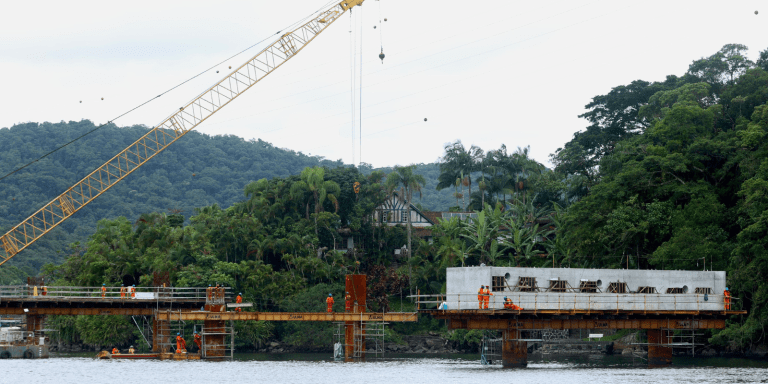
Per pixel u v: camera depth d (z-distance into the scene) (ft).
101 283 414.82
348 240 513.04
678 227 307.78
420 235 539.70
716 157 336.29
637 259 325.01
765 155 310.86
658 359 257.34
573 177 487.61
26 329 331.57
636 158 375.66
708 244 292.40
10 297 285.64
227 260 437.99
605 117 499.10
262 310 408.87
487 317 225.15
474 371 241.76
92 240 468.75
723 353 306.55
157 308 297.74
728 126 378.73
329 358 334.44
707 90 398.21
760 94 364.79
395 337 427.33
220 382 219.41
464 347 421.18
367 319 279.90
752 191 284.00
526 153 600.80
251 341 397.80
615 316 234.58
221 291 301.84
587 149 496.23
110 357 307.99
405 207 557.74
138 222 467.93
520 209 486.38
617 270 236.84
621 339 355.77
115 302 297.74
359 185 516.32
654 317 240.12
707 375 223.10
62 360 299.17
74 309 299.17
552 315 227.20
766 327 272.31
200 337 334.44
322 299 408.26
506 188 594.24
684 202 331.77
